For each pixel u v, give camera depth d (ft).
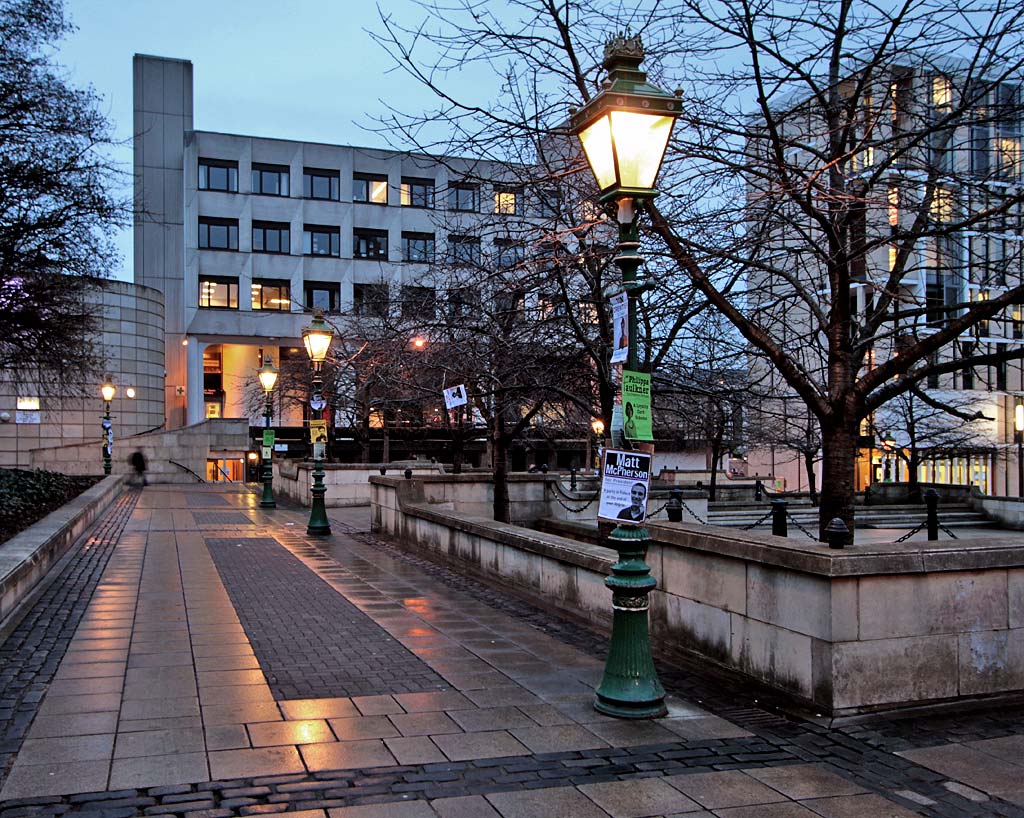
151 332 165.99
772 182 30.14
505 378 44.55
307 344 62.03
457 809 14.82
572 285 43.06
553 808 14.97
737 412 59.21
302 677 23.03
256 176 185.57
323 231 188.75
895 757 17.63
